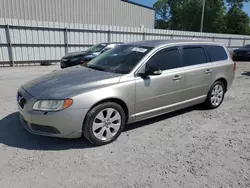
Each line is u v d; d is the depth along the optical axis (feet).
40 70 36.47
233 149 10.61
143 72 12.01
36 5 51.47
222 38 79.51
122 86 11.08
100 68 12.93
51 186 7.81
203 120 14.38
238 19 146.92
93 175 8.48
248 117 15.01
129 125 13.37
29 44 41.98
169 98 13.28
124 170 8.82
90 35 48.80
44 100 9.85
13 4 48.44
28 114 10.07
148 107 12.39
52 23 43.52
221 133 12.43
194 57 14.79
